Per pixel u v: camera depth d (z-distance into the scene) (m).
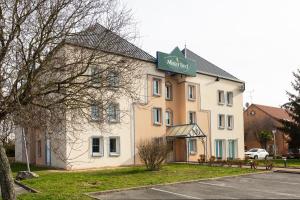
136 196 14.98
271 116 58.97
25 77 8.98
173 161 35.72
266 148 57.16
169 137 34.91
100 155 29.27
